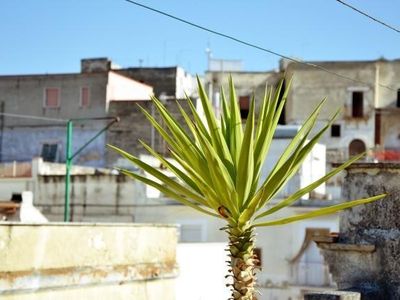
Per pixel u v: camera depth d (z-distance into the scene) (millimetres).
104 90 53625
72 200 38219
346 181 12844
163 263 17141
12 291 13375
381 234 12320
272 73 60875
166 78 59062
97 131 53406
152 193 37156
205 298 26047
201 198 9023
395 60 59719
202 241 34844
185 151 8906
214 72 61375
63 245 14461
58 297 14352
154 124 9180
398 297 12055
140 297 16422
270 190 8805
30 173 40062
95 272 15156
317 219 33938
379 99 59625
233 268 8922
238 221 8867
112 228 15641
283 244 34344
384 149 56438
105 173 37938
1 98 55375
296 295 33531
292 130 39688
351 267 12469
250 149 8555
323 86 59344
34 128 54688
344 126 59000
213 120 9055
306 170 37438
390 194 12352
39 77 54969
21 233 13594
